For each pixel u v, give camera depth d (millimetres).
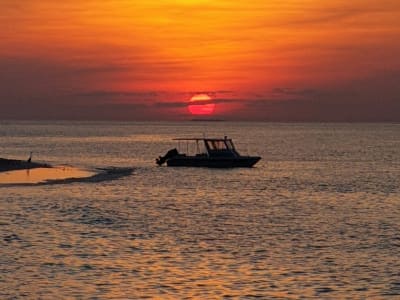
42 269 40656
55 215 60531
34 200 69438
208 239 50750
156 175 101750
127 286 37438
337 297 35969
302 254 45688
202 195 79250
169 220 59688
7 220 57094
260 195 80438
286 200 75938
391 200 76812
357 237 52156
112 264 42188
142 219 59906
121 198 73938
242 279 39188
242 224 58000
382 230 55500
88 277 39094
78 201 70062
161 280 38750
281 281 38844
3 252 44781
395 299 35719
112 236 51281
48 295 35656
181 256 44781
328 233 53875
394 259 44312
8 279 38406
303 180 100250
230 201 74250
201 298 35562
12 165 106000
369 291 37094
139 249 46719
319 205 71688
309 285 38062
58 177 92625
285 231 54625
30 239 49219
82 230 53406
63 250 45844
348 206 71062
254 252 46188
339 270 41375
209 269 41312
